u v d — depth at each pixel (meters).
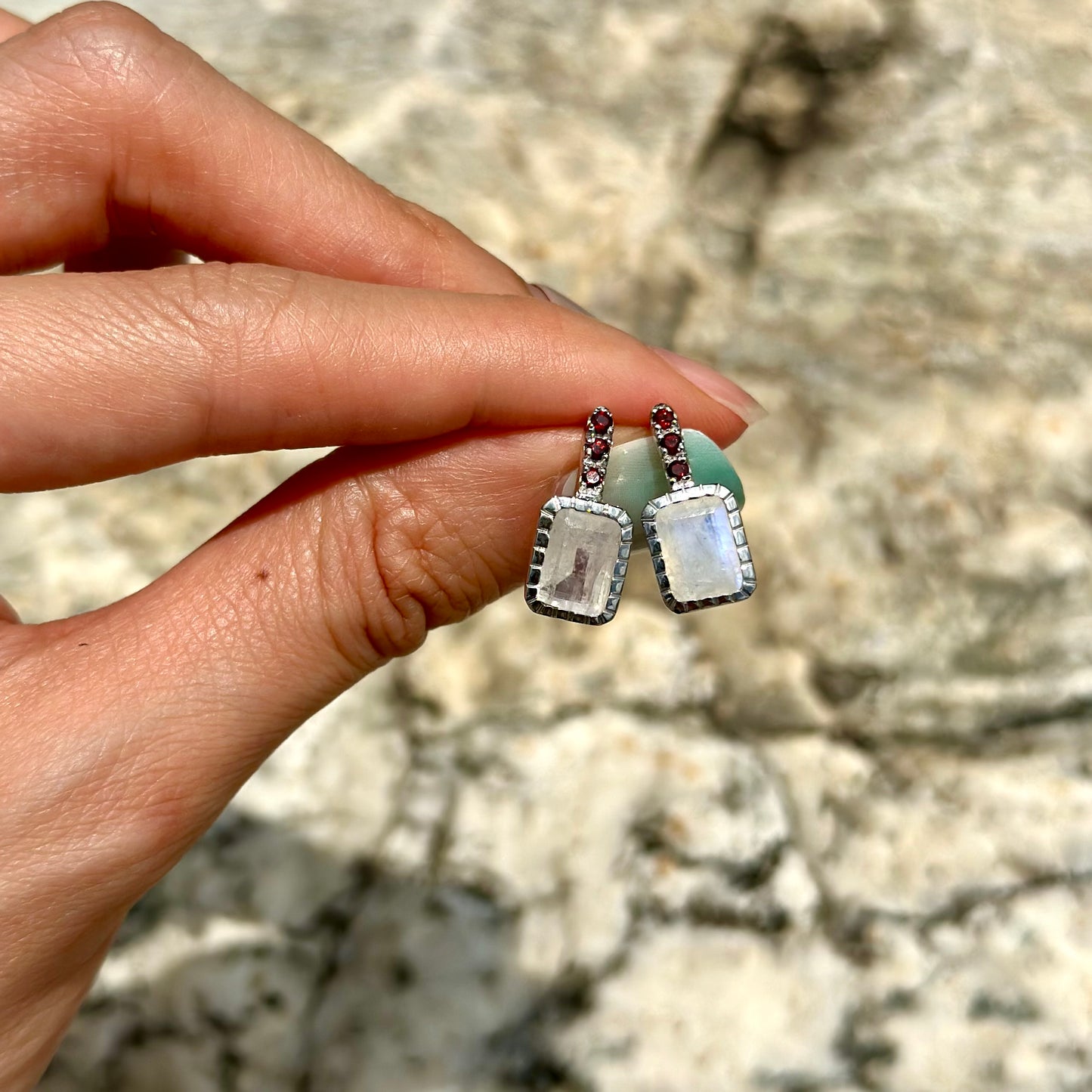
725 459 0.10
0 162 0.10
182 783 0.09
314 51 0.18
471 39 0.18
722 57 0.18
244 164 0.11
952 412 0.15
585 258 0.16
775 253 0.16
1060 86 0.17
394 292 0.10
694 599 0.10
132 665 0.09
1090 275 0.15
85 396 0.09
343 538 0.10
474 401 0.10
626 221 0.16
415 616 0.10
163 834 0.09
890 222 0.16
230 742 0.09
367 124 0.17
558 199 0.17
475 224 0.16
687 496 0.10
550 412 0.10
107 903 0.09
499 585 0.10
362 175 0.11
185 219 0.11
